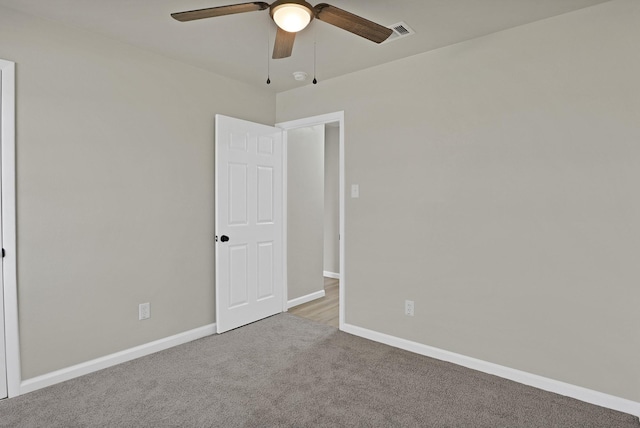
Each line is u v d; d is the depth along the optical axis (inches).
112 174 102.8
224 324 129.0
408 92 114.4
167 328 116.4
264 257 145.0
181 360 106.8
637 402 80.4
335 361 106.7
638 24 79.4
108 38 101.7
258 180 141.4
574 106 87.0
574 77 86.9
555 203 89.7
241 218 134.5
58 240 93.1
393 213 118.1
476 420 78.4
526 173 93.7
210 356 109.7
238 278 134.0
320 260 181.3
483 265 100.8
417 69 112.5
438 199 108.7
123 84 104.8
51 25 91.5
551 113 90.0
